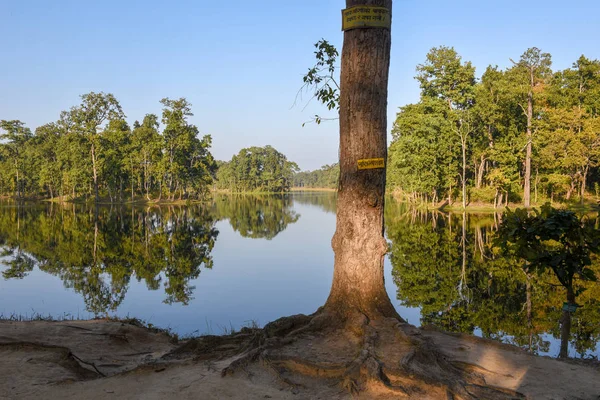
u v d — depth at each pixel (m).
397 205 57.19
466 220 32.75
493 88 40.50
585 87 44.81
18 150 78.75
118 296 12.17
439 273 14.43
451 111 40.75
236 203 72.19
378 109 5.31
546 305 10.09
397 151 45.12
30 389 4.04
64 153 66.81
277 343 4.64
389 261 16.84
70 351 5.24
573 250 5.50
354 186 5.34
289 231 29.53
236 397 3.67
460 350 4.93
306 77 7.56
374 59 5.28
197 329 9.00
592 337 7.69
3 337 5.71
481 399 3.59
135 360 5.84
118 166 65.81
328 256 19.06
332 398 3.65
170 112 65.62
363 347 4.30
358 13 5.25
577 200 40.66
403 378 3.83
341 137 5.48
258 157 129.75
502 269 14.77
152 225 33.84
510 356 4.94
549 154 37.72
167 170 64.50
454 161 42.97
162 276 15.02
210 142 72.06
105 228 31.20
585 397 3.88
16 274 15.38
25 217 41.00
